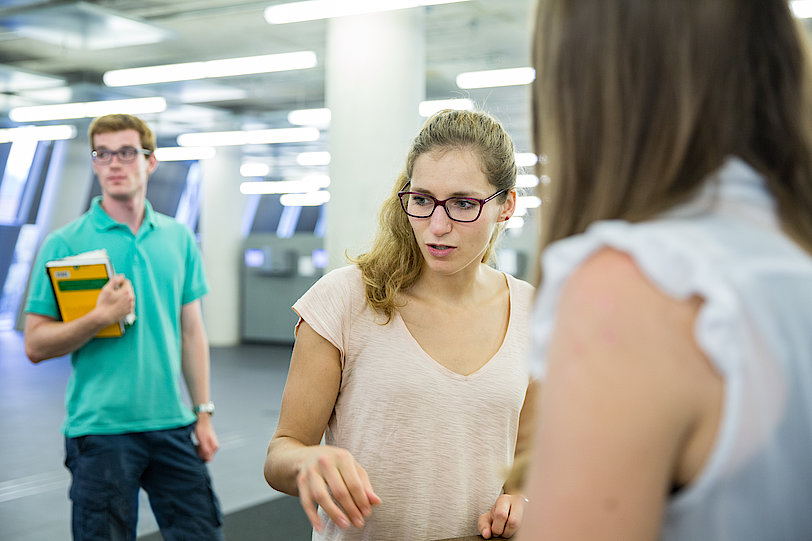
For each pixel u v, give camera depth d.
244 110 11.09
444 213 1.35
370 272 1.44
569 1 0.59
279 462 1.21
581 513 0.47
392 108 5.21
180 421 2.40
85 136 12.12
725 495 0.48
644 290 0.48
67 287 2.27
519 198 1.54
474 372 1.43
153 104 9.34
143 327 2.37
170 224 2.56
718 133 0.54
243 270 12.30
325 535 1.42
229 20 7.12
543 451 0.50
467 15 6.88
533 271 0.63
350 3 5.17
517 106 9.38
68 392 2.34
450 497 1.38
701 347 0.47
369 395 1.39
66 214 13.38
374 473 1.38
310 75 8.95
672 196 0.54
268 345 11.91
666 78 0.54
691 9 0.54
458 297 1.48
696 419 0.47
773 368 0.48
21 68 8.79
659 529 0.48
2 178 13.78
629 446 0.47
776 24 0.57
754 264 0.50
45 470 4.69
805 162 0.56
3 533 3.58
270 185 17.02
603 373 0.48
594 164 0.58
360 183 5.21
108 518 2.22
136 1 6.66
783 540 0.50
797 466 0.49
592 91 0.57
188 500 2.38
